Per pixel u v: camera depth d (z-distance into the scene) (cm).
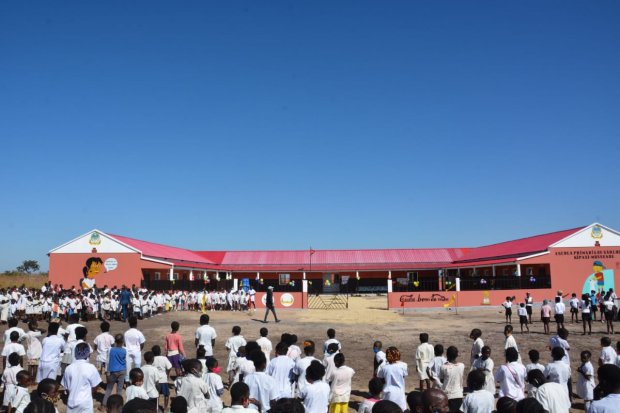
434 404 517
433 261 6406
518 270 4331
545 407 766
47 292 2953
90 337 2331
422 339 1319
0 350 1933
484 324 2864
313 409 826
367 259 6469
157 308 3372
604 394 585
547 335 2433
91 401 890
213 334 1370
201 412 882
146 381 1058
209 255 6631
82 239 4206
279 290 3991
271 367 970
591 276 4294
